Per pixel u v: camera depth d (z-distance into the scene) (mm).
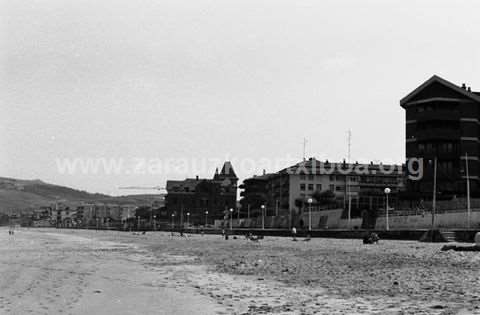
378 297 17812
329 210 108625
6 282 23172
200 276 26844
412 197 93188
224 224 184500
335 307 16047
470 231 55344
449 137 93188
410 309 15172
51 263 35844
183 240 99250
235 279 25141
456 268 26750
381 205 108500
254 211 173125
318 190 149250
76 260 39719
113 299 18438
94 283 23359
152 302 17781
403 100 97562
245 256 42906
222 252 50562
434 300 16703
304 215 120375
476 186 92688
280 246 60969
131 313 15719
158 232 199125
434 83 94500
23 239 113188
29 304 17016
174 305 17125
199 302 17781
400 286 20344
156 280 24891
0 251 55750
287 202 153250
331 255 40656
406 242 59344
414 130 95938
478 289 18906
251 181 191500
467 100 94125
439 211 73250
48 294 19406
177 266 33969
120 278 25828
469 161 92812
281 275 26484
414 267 27984
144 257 44750
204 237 120375
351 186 151250
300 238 88562
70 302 17594
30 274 27094
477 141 93812
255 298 18578
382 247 49594
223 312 15812
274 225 139000
